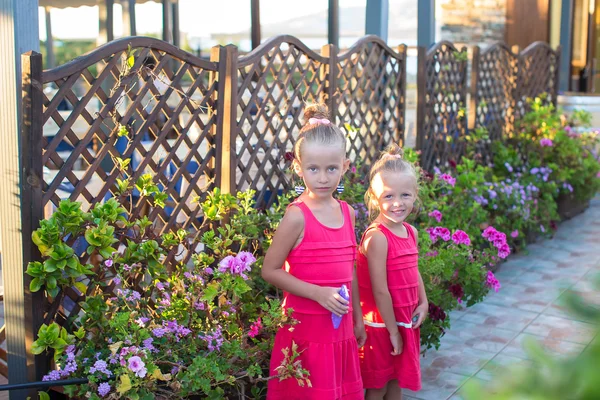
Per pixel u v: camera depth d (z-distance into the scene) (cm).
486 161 652
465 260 386
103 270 274
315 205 245
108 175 277
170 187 308
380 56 476
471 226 511
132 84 286
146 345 248
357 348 253
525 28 987
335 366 241
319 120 248
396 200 265
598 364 33
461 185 523
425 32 655
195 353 263
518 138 698
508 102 700
